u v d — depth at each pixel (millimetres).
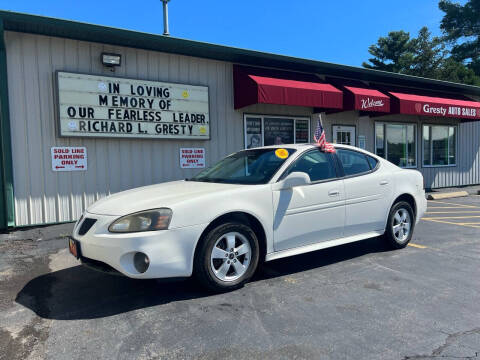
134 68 8180
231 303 3561
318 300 3631
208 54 8898
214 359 2621
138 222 3418
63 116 7281
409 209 5625
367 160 5301
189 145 8969
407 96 11992
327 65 10391
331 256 5176
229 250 3811
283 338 2906
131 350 2752
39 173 7180
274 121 10391
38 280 4270
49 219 7301
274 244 4137
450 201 11555
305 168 4543
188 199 3646
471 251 5418
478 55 41344
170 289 3934
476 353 2682
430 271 4504
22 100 6984
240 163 4914
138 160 8297
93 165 7754
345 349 2744
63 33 7113
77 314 3367
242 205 3867
